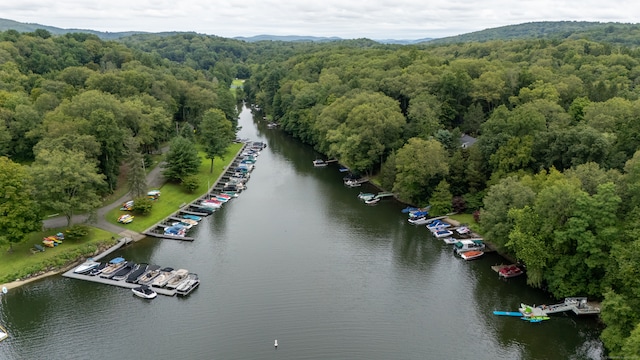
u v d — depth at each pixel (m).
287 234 112.69
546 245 80.94
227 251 103.38
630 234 70.31
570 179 86.12
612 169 90.69
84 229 101.12
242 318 78.94
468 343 72.88
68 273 90.81
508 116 127.50
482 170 120.75
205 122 158.88
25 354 70.25
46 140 112.00
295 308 81.88
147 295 83.75
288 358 69.44
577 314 76.50
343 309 81.69
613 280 72.88
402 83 176.62
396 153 138.62
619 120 115.75
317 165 175.12
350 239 109.94
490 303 82.94
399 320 78.62
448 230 112.00
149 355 70.00
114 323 77.50
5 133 124.25
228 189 143.88
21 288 86.25
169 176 136.25
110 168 123.38
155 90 182.12
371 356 70.00
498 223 91.50
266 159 184.38
